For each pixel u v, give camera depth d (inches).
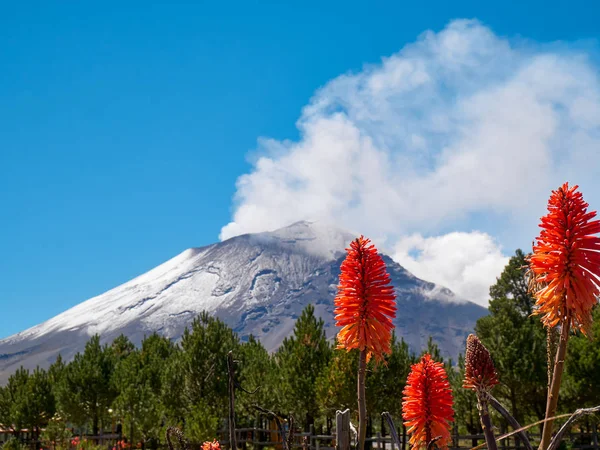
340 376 1120.8
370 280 340.5
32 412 1425.9
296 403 1238.3
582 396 1056.8
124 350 2086.6
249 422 1378.0
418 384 313.9
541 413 1122.0
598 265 236.8
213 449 297.9
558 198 249.0
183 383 1392.7
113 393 1526.8
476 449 158.2
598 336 1055.0
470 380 162.2
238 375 1362.0
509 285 1425.9
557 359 209.9
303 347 1278.3
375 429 1469.0
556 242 242.1
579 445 1018.7
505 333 1155.3
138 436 1306.6
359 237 356.8
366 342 334.0
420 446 310.2
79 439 1189.1
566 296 234.1
